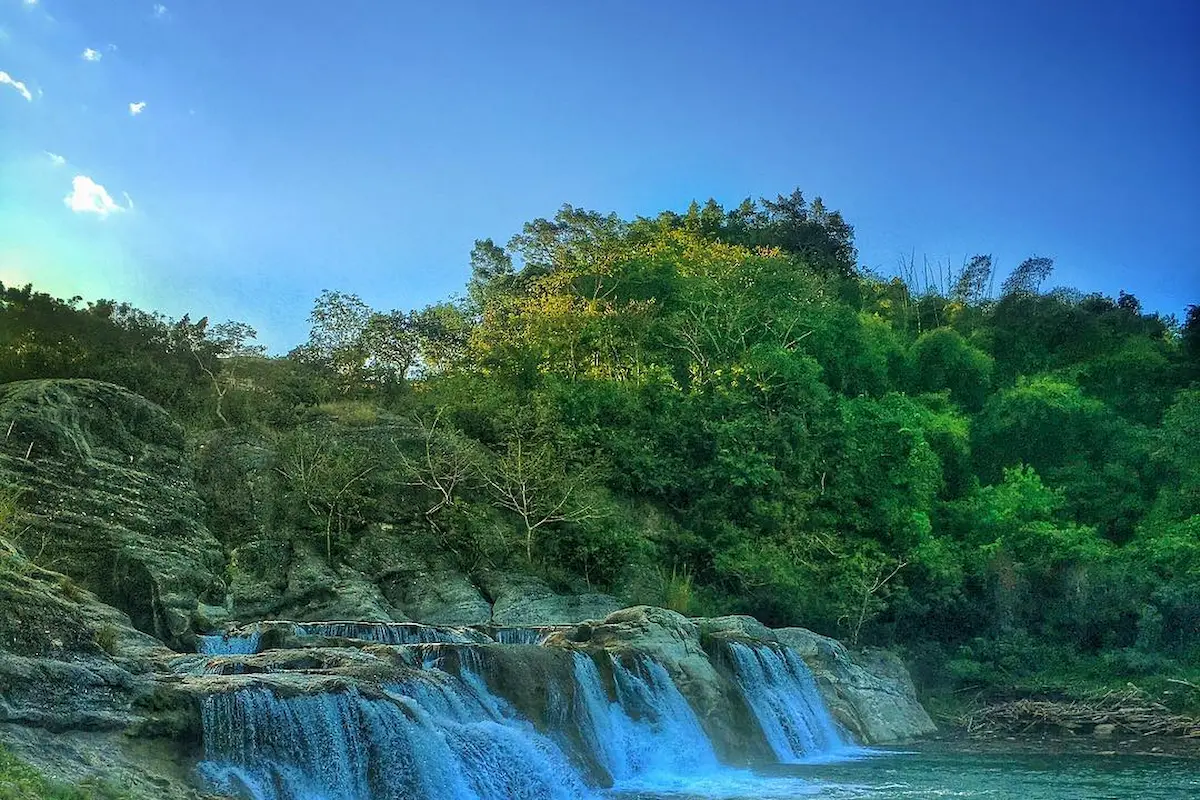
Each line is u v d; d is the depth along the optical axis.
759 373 43.94
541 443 37.44
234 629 23.20
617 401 41.47
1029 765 23.27
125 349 37.41
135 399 27.41
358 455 34.12
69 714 12.47
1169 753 25.47
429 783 14.94
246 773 13.64
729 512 38.72
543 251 63.31
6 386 25.98
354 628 23.20
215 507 30.47
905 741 28.58
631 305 49.22
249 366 41.97
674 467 39.56
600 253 56.03
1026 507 43.78
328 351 47.28
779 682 26.50
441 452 35.59
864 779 20.83
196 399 36.75
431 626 24.22
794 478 40.56
